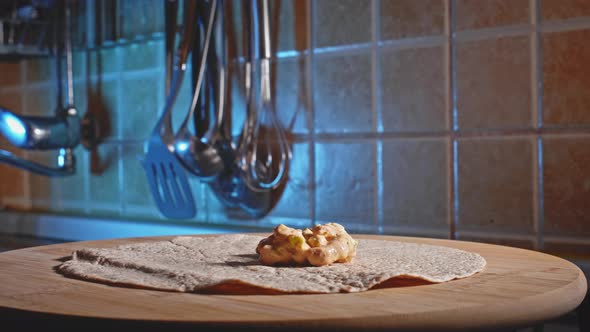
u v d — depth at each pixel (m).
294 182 1.16
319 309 0.44
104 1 1.42
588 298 0.62
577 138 0.89
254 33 1.16
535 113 0.92
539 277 0.55
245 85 1.21
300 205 1.15
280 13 1.17
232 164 1.21
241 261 0.61
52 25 1.48
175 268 0.57
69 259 0.68
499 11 0.94
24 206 1.69
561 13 0.89
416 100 1.03
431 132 1.01
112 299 0.48
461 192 0.99
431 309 0.43
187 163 1.17
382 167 1.06
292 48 1.16
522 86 0.93
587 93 0.88
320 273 0.54
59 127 1.42
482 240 0.97
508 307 0.45
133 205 1.43
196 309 0.44
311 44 1.13
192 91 1.25
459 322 0.44
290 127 1.16
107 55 1.46
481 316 0.44
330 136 1.12
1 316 0.46
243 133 1.17
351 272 0.54
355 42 1.08
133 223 1.34
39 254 0.72
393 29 1.05
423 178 1.02
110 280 0.54
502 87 0.95
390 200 1.06
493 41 0.95
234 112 1.23
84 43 1.46
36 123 1.39
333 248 0.58
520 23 0.93
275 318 0.41
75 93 1.54
